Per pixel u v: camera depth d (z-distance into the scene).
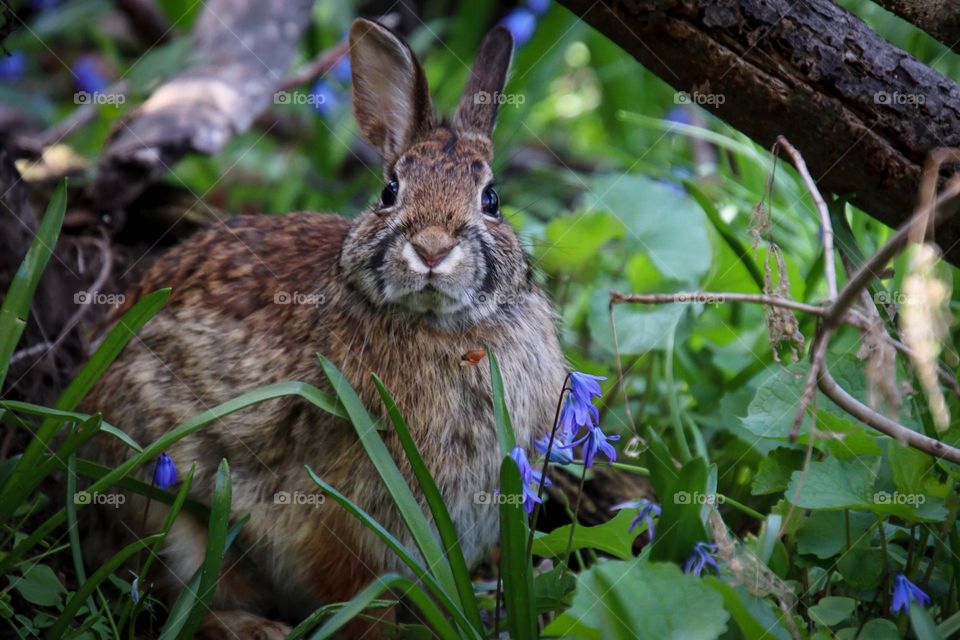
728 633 6.30
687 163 12.46
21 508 8.23
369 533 7.91
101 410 8.84
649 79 16.03
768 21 7.50
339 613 6.09
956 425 7.36
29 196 11.80
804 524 7.24
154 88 13.57
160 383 8.59
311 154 15.04
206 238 9.47
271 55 13.47
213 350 8.48
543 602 6.96
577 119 17.33
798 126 7.79
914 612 6.18
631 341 9.78
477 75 9.11
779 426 7.62
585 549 8.79
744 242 10.70
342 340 8.02
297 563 8.17
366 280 7.88
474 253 7.72
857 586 6.96
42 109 15.09
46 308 9.79
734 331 10.60
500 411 6.96
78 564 7.00
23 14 16.12
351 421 6.93
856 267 7.88
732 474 9.02
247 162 14.82
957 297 9.23
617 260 12.47
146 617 8.09
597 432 7.01
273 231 9.33
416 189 7.87
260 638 8.27
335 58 13.73
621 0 7.66
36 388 9.38
